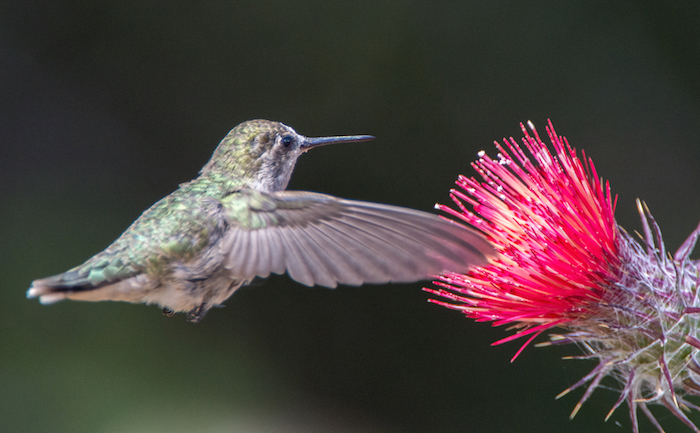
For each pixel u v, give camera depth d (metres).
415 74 10.80
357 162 10.72
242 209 4.77
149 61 11.14
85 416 9.16
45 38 11.04
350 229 4.18
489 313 4.66
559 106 10.43
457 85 10.71
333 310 10.43
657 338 4.66
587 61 10.48
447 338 10.12
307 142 5.75
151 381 9.62
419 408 9.88
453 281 4.73
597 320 4.68
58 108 10.95
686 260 4.98
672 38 10.25
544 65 10.56
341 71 10.94
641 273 4.76
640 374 4.80
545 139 10.34
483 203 4.84
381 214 4.20
